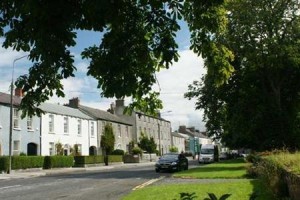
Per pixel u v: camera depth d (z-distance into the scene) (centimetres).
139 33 645
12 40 617
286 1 3603
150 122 8681
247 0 3528
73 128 5341
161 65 700
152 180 2458
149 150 7769
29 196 1769
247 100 3731
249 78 3712
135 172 3544
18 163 3753
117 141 6719
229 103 3891
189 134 13000
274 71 3706
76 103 5972
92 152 5866
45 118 4731
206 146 5862
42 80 680
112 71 645
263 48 3562
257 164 2084
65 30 566
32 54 632
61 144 4944
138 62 670
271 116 3688
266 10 3584
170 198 1354
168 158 3597
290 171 1045
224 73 782
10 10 596
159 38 667
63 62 620
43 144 4656
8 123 4128
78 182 2473
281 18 3597
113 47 638
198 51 776
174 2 666
